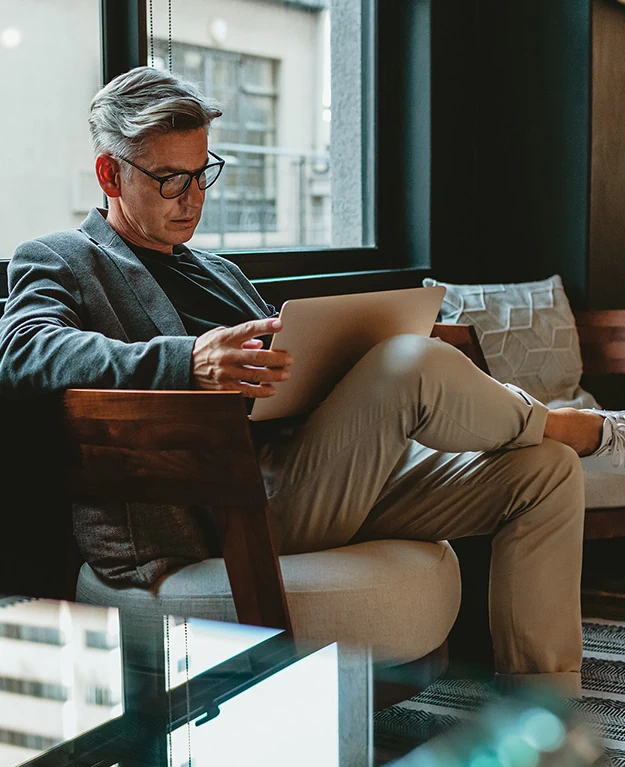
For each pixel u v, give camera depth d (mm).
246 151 2965
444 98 3180
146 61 2238
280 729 796
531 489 1557
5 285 1968
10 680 918
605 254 3291
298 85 3064
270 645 981
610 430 1631
